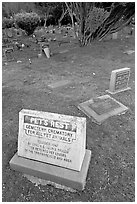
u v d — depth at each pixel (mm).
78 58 11883
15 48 15062
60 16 25438
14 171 4234
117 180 4051
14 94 7441
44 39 17969
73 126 3715
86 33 13891
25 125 4027
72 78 8930
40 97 7223
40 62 11422
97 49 13672
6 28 22500
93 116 5957
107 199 3691
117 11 12672
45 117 3873
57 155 3953
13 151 4773
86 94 7430
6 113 6301
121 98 7156
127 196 3742
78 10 12922
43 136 3953
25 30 20109
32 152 4125
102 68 10141
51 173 3881
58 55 12828
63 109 6441
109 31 14680
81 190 3838
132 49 13547
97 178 4082
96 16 12086
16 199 3715
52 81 8609
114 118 5953
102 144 4988
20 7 26062
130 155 4668
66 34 20656
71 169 3924
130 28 20422
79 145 3762
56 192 3826
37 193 3814
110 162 4473
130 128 5574
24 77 9047
